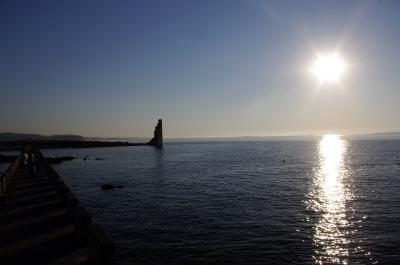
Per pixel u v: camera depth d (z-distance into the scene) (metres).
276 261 17.20
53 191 18.83
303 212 27.53
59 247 9.38
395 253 18.17
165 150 154.88
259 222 24.31
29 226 11.58
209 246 19.28
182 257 17.69
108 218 25.75
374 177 49.62
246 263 16.95
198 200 32.62
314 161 81.31
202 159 91.38
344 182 44.97
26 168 26.53
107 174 56.03
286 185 42.53
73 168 66.94
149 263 16.97
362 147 162.00
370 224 23.72
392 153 107.88
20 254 8.89
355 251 18.58
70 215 11.95
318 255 18.00
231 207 29.34
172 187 41.19
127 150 156.00
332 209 28.53
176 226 23.31
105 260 6.40
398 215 26.02
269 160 85.50
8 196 17.42
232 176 52.16
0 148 135.12
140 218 25.59
